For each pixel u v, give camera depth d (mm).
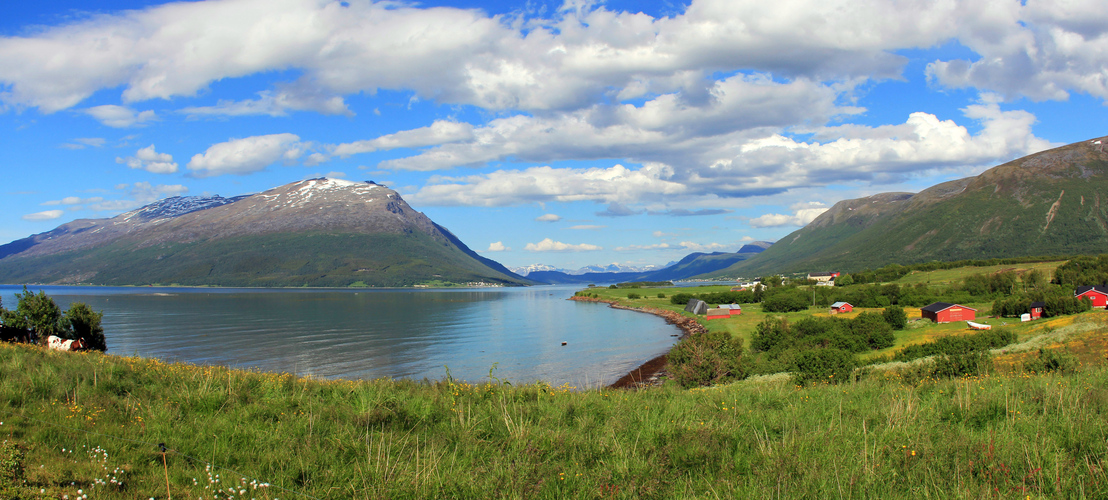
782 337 66188
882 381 20156
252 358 68750
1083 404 10625
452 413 12398
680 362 47500
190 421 11258
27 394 12305
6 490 7133
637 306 174625
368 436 10086
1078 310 78312
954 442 8797
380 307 175125
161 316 131375
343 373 59094
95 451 9008
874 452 8453
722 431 10156
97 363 17578
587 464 8922
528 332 101062
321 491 7977
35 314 39906
